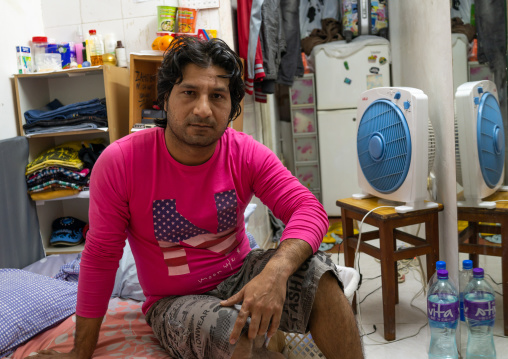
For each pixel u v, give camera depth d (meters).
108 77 2.61
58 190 2.62
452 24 2.01
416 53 2.84
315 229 1.29
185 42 1.25
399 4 3.55
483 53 1.70
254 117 3.75
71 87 2.96
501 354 1.77
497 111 1.64
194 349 1.22
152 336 1.56
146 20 2.90
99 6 2.93
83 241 2.93
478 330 1.85
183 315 1.25
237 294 1.18
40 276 1.93
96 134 2.97
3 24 2.63
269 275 1.16
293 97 4.74
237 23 3.17
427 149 2.15
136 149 1.33
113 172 1.31
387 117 2.28
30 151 2.72
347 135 4.54
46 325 1.70
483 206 1.81
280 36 3.92
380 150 2.29
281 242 1.28
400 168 2.20
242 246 1.51
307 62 4.71
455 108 1.96
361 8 4.36
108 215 1.32
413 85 2.98
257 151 1.43
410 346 2.09
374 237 2.49
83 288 1.32
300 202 1.37
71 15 2.95
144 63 2.71
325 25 4.67
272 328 1.15
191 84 1.21
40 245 2.72
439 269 1.95
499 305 1.77
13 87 2.70
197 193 1.36
